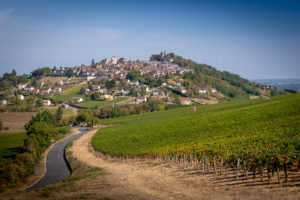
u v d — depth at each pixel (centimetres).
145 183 3108
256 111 8138
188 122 8700
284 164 2648
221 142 4722
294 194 2145
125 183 3162
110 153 6006
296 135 4097
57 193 2747
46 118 10169
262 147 3662
